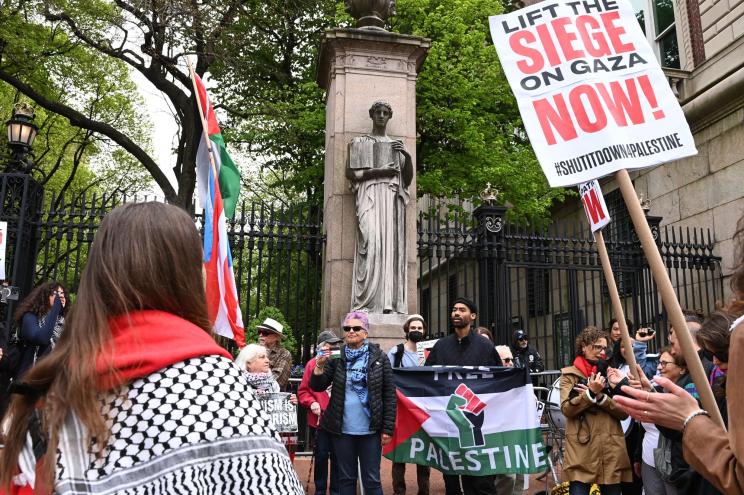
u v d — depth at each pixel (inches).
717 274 514.3
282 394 223.6
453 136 634.8
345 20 630.5
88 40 684.7
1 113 911.0
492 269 402.0
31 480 47.5
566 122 106.8
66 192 1059.3
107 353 45.3
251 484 43.8
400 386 221.1
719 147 537.3
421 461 216.7
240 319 233.6
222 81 778.2
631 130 103.4
